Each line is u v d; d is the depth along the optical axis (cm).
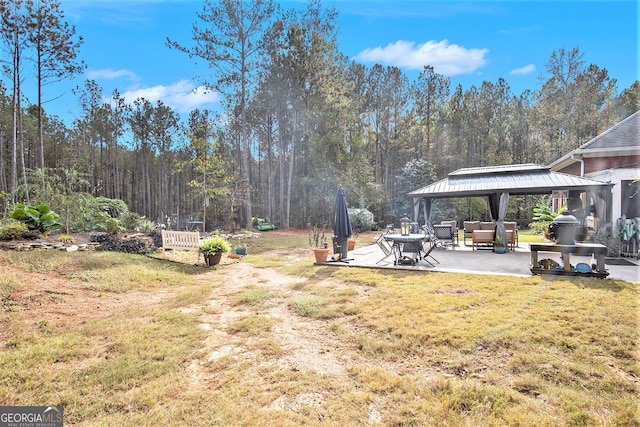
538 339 350
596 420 233
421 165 2356
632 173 652
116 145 3095
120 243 959
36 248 812
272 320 456
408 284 591
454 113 2698
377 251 1072
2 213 1012
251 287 639
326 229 2169
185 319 462
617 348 324
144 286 639
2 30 1326
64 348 364
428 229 1066
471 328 383
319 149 2191
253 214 2816
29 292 520
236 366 332
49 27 1388
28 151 2777
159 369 325
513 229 1105
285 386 293
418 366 319
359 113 2552
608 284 536
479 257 898
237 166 2675
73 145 2952
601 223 798
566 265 613
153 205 3581
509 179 989
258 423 244
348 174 2275
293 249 1255
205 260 884
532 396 266
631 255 760
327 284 627
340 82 2141
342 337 392
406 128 2745
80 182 1280
